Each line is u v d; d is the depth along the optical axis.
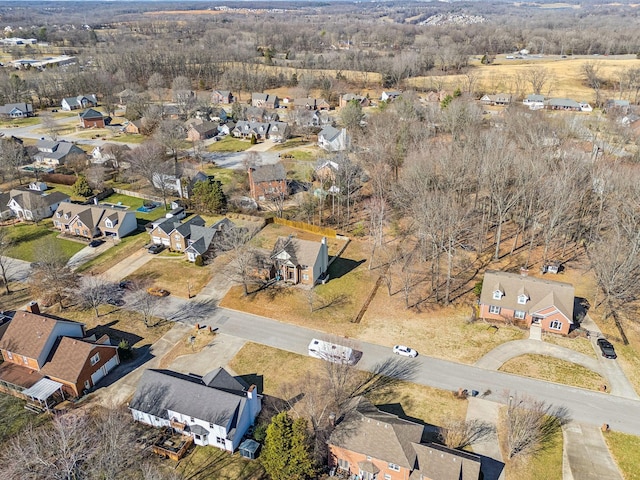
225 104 184.88
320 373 54.31
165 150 124.44
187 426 46.44
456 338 60.19
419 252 79.25
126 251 81.69
